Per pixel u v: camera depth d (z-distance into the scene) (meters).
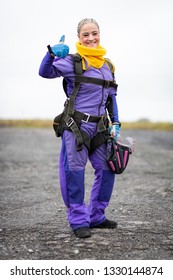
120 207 10.40
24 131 50.12
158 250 7.26
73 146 7.76
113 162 8.02
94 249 7.30
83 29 7.85
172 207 10.36
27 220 9.16
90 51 7.68
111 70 8.12
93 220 8.39
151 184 13.63
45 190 12.79
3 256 7.04
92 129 7.82
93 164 8.20
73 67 7.66
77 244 7.54
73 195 7.91
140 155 22.42
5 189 12.87
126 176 15.37
